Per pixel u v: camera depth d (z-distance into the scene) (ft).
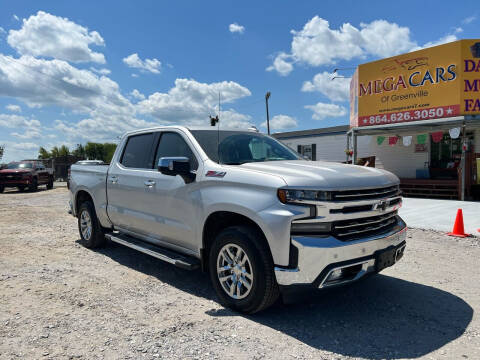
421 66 45.21
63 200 48.96
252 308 10.94
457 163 50.75
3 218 31.30
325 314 11.50
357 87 51.65
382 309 11.91
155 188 14.38
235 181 11.35
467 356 9.02
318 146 69.46
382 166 58.29
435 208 36.09
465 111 41.81
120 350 9.17
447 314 11.55
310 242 9.82
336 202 10.06
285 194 10.11
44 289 13.53
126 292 13.32
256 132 16.28
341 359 8.85
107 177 17.66
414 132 54.29
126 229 16.80
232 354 9.00
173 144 14.62
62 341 9.61
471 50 41.42
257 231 10.91
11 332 10.09
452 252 19.29
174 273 15.62
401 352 9.21
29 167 70.08
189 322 10.81
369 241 10.60
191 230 12.80
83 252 19.17
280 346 9.43
